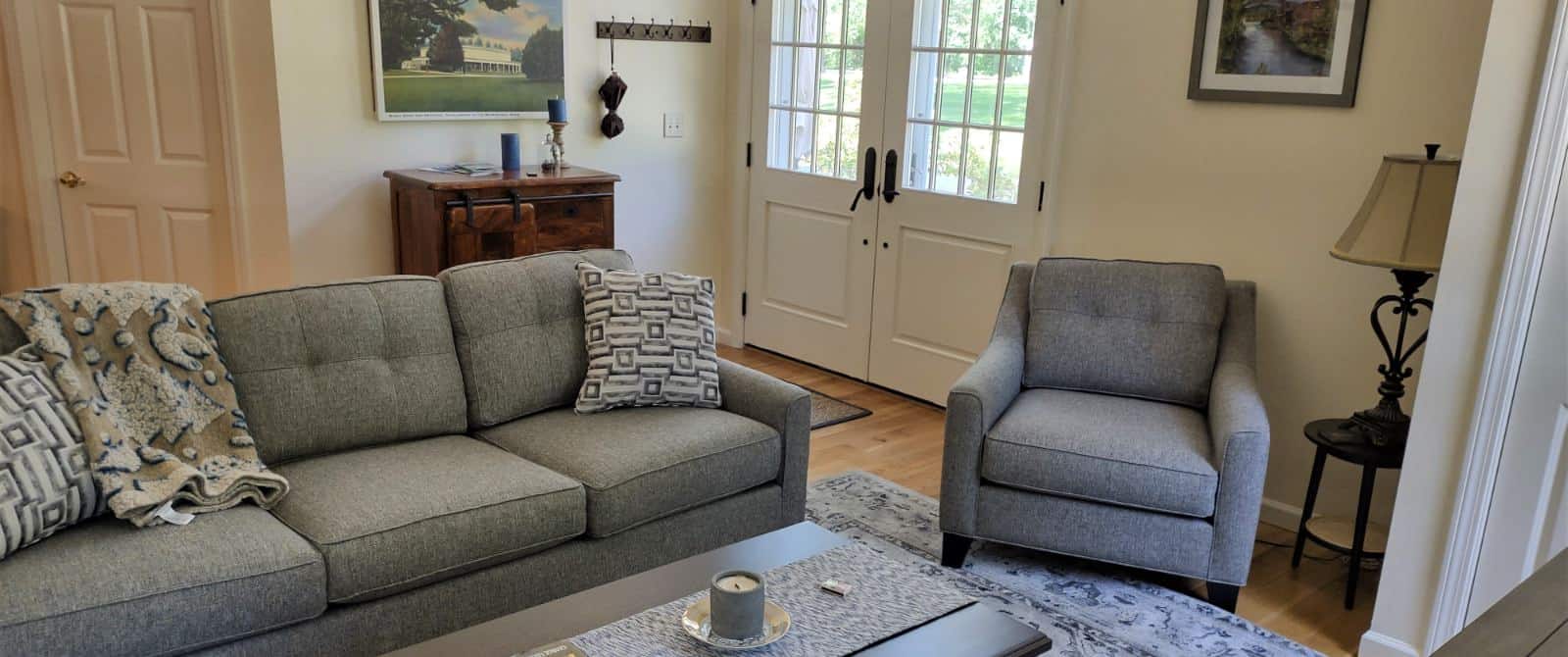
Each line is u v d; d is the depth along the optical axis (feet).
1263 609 9.21
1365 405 10.30
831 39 14.80
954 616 6.15
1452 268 7.55
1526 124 7.10
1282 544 10.58
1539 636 3.61
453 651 5.50
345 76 13.05
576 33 14.66
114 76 13.01
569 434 8.77
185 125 13.12
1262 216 10.75
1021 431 9.13
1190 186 11.26
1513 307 7.21
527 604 7.77
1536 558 7.36
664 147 15.99
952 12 13.21
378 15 12.99
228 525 6.80
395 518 7.08
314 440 8.09
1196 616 8.91
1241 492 8.52
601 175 13.80
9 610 5.71
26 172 13.19
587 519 8.00
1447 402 7.72
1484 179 7.34
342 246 13.47
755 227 16.58
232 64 12.71
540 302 9.49
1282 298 10.73
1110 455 8.78
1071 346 10.52
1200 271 10.54
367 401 8.35
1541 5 6.95
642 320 9.49
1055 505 9.04
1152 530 8.79
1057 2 12.01
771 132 15.94
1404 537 8.09
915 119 13.88
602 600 6.16
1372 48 9.75
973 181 13.41
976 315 13.60
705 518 8.80
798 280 16.07
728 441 8.86
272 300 8.20
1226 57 10.70
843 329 15.52
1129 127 11.65
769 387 9.44
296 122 12.82
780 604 6.17
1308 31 10.10
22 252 13.62
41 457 6.46
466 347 9.04
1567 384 7.04
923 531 10.46
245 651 6.47
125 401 7.19
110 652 5.94
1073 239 12.41
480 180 12.76
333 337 8.33
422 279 9.05
